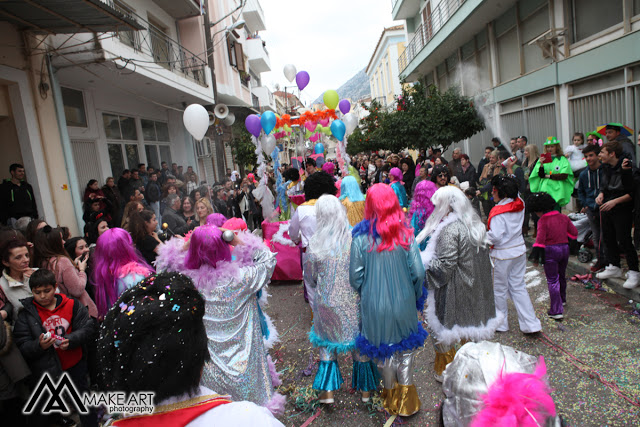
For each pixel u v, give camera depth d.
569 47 8.56
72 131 9.09
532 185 6.59
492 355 1.60
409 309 2.82
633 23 6.80
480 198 7.76
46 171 6.90
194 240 2.61
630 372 3.24
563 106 8.77
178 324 1.10
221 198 9.48
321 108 9.37
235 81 16.94
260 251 2.84
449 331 3.18
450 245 3.07
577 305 4.60
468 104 11.28
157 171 10.86
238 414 1.08
